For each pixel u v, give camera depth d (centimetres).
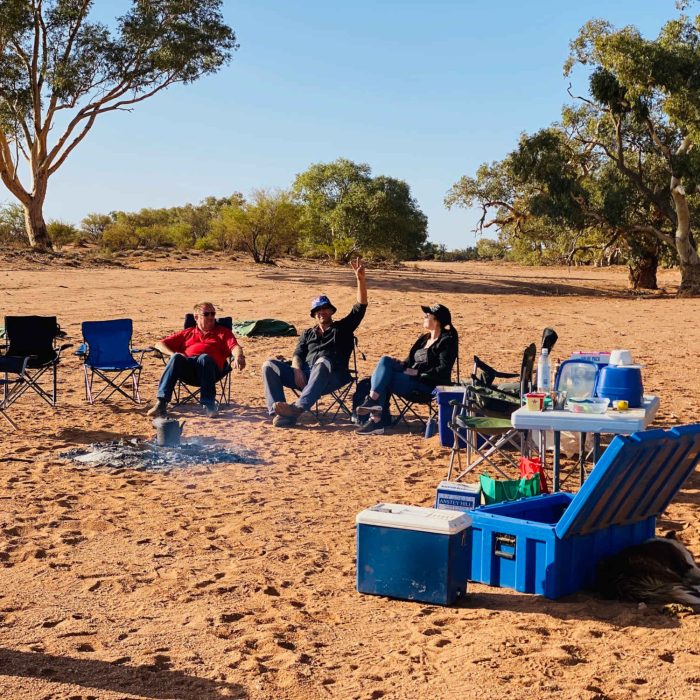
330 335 1009
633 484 511
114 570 534
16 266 3328
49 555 559
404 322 2164
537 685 388
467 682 392
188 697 376
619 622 463
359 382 1002
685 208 3753
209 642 434
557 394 611
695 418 1043
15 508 651
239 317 2161
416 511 513
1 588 503
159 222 7481
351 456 849
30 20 3806
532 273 5881
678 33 3581
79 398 1117
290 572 538
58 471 762
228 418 1014
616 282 4831
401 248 7225
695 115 3453
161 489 716
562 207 3847
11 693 373
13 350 1029
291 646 432
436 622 467
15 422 968
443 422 872
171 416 1015
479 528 531
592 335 1972
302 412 978
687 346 1784
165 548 577
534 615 476
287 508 673
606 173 4078
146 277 3195
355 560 564
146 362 1421
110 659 411
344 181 7319
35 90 3919
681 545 532
